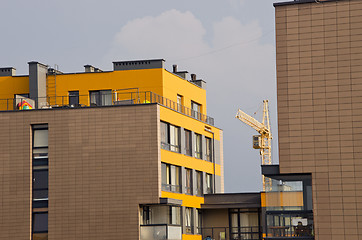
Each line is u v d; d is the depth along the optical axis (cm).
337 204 9181
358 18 9350
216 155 15100
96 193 11762
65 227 11756
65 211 11794
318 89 9406
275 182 9956
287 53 9556
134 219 11612
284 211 9838
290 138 9438
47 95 13575
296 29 9550
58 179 11888
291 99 9488
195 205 13600
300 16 9550
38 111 12100
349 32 9369
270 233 9844
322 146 9319
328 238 9144
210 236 14062
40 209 11925
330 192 9219
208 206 13938
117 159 11788
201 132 14275
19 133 12106
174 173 12731
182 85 14088
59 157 11938
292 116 9462
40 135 12144
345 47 9369
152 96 13125
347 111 9294
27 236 11825
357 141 9212
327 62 9406
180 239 12388
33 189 12006
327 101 9362
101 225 11681
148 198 11625
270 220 9875
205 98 15325
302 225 9731
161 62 13225
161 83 13162
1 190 12019
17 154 12062
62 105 13125
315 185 9288
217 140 15275
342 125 9288
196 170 13888
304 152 9362
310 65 9469
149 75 13225
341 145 9262
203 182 14150
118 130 11850
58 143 11975
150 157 11719
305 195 9812
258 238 13838
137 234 11581
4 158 12088
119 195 11712
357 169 9175
